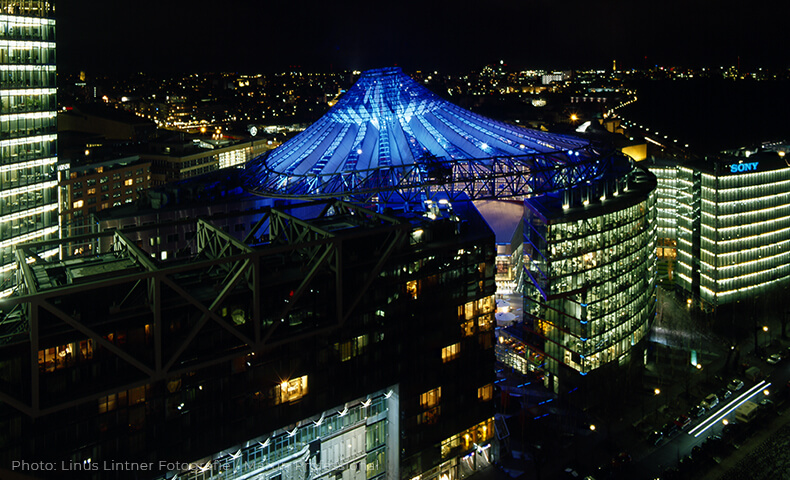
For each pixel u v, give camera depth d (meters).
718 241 175.12
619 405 137.25
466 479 115.69
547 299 138.00
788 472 114.19
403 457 109.62
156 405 86.19
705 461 118.19
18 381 76.69
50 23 141.25
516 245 176.38
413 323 107.81
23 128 137.75
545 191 160.62
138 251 92.38
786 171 179.88
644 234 156.38
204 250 106.19
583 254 139.62
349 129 189.75
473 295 114.38
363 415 108.06
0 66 131.50
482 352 117.56
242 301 91.38
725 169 172.88
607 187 156.25
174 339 86.56
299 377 97.56
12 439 76.88
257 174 177.12
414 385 109.25
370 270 101.56
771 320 181.50
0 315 87.62
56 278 88.38
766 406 135.38
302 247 93.12
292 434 100.38
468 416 117.06
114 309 82.44
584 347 136.00
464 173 167.38
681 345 164.12
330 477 105.56
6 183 135.00
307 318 97.00
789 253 185.62
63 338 78.62
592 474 114.75
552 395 141.62
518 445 124.38
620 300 146.62
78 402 79.50
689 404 139.12
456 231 113.31
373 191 153.50
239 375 92.12
